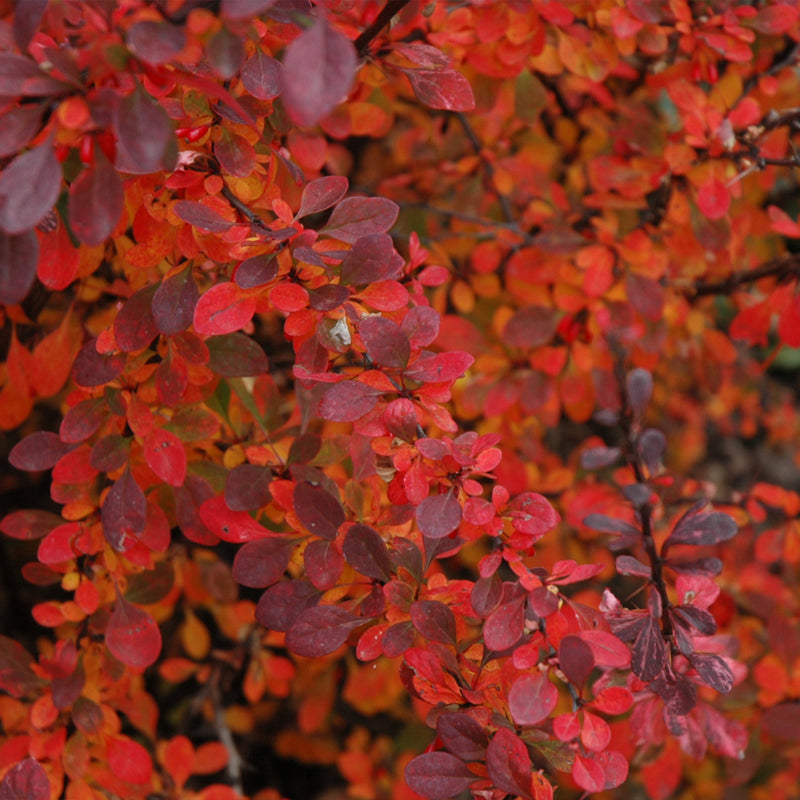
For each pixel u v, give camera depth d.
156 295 0.78
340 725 1.28
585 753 0.75
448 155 1.10
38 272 0.78
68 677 0.83
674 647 0.78
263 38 0.80
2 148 0.72
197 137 0.78
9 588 1.19
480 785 0.75
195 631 0.97
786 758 1.06
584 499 0.98
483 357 0.95
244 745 1.25
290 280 0.76
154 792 0.89
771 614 0.96
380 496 0.81
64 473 0.81
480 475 0.76
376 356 0.75
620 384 0.94
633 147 0.95
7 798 0.79
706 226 0.92
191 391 0.81
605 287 0.93
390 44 0.81
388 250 0.76
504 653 0.77
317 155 0.87
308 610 0.77
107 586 0.84
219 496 0.81
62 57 0.73
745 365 1.36
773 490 0.94
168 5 0.74
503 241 0.97
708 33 0.88
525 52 0.89
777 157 0.93
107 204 0.73
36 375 0.85
